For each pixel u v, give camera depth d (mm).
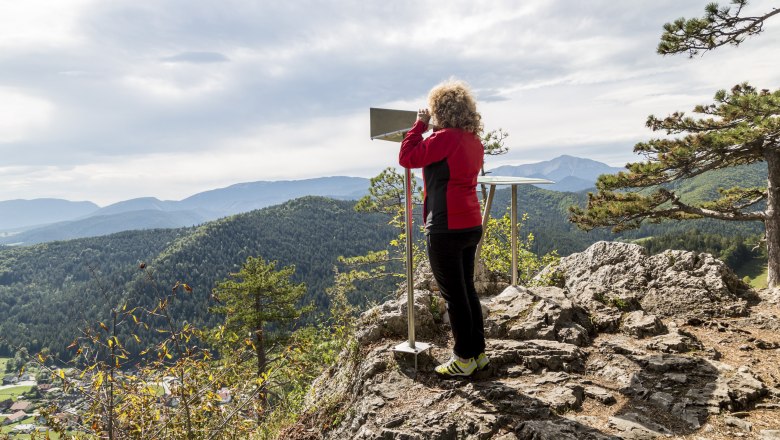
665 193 13047
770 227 12609
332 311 9781
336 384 4363
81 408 3596
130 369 3637
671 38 13141
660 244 126375
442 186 3086
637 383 3264
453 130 3047
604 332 4352
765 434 2578
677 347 3764
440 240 3105
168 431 4031
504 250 16094
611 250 5715
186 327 3799
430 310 4488
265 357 18422
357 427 3225
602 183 13961
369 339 4219
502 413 2949
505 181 4648
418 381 3494
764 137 11617
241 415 4418
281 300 24516
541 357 3600
